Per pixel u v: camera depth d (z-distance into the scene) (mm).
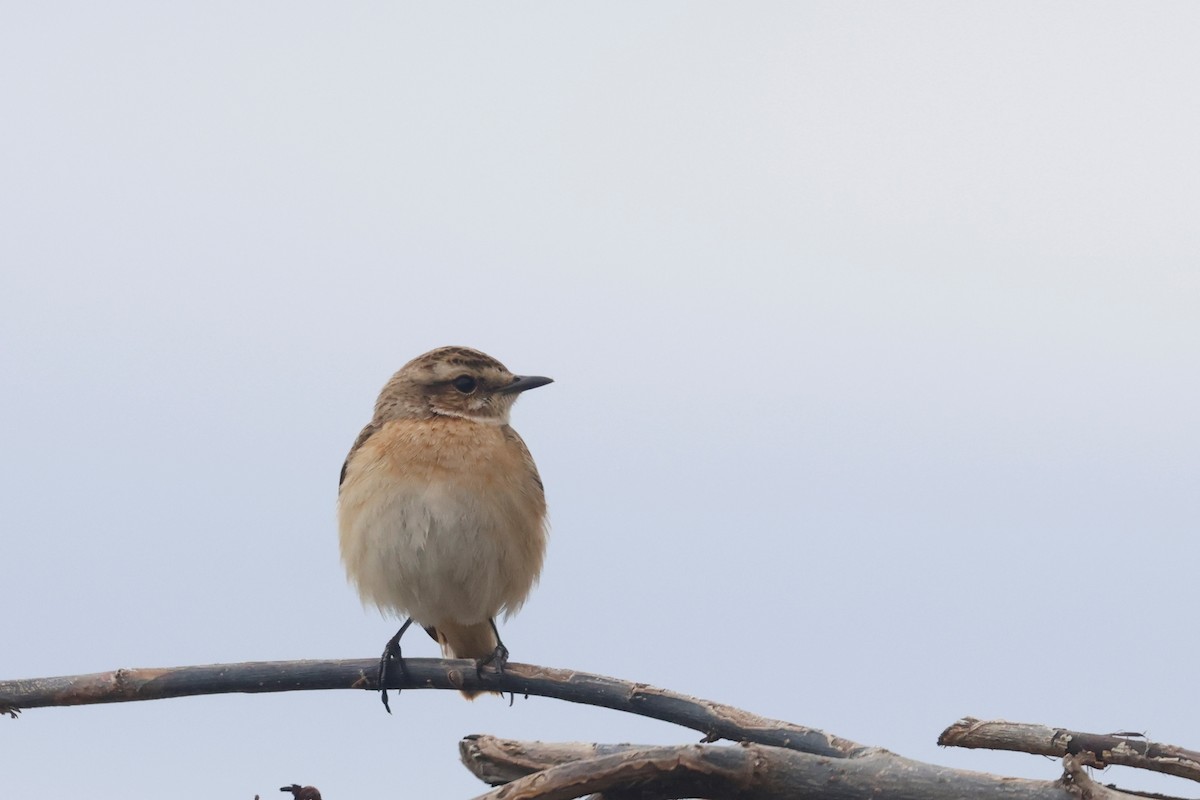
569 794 8000
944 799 7785
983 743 8930
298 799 8648
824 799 7957
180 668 10312
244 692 10492
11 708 10070
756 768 8000
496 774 9109
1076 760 7699
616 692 10062
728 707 9555
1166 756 8367
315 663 10773
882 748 8633
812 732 8930
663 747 8062
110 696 10188
